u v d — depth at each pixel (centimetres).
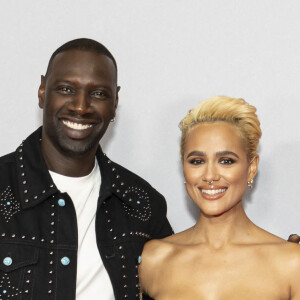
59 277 244
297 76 329
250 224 257
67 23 341
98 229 259
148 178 346
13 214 248
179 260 255
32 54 342
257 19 331
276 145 333
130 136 346
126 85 344
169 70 339
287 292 238
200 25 336
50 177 256
